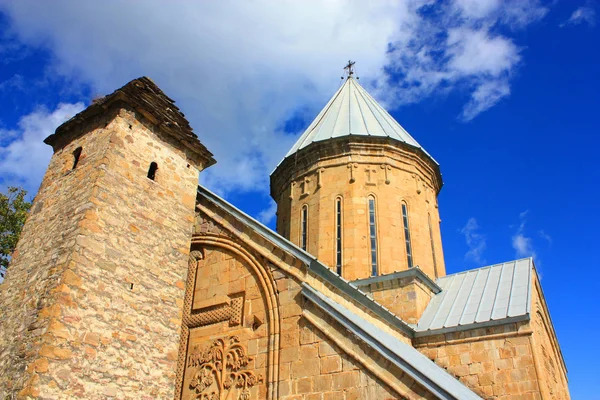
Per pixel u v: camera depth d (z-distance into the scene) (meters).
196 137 14.77
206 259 13.98
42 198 12.94
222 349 12.27
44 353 9.19
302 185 21.66
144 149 13.20
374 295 16.70
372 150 21.17
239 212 13.93
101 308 10.54
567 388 19.38
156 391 11.03
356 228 19.48
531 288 15.06
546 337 16.39
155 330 11.59
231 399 11.44
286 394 10.62
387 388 9.33
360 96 25.00
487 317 14.12
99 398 9.82
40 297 10.23
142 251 12.05
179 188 13.95
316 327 10.94
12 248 23.12
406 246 19.75
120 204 11.93
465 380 13.52
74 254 10.42
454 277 18.14
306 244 20.31
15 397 8.87
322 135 22.25
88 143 12.97
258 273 12.71
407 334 14.74
